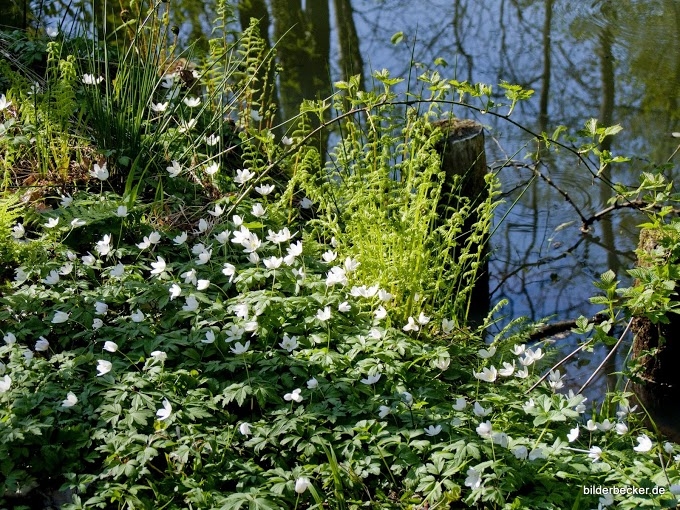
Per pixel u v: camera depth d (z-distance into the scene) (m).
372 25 9.47
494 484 3.18
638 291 3.77
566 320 5.51
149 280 4.41
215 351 3.87
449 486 3.16
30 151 5.48
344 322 4.14
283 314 4.04
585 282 5.91
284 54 8.89
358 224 4.61
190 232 4.93
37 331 4.01
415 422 3.55
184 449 3.28
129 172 5.22
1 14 8.25
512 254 6.24
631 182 6.86
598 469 3.28
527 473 3.24
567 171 7.07
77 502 3.11
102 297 4.13
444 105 7.58
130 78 5.66
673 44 8.71
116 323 4.17
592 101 7.89
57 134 5.38
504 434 3.26
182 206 5.13
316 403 3.61
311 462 3.41
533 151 7.29
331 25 9.51
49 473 3.32
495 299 5.82
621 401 3.89
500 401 3.76
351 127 5.36
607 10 9.58
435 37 9.16
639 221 6.50
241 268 4.52
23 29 7.39
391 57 8.81
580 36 8.99
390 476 3.37
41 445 3.34
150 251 4.55
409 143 4.92
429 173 4.50
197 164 5.48
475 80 8.28
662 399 4.82
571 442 3.66
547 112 7.82
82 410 3.50
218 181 5.35
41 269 4.30
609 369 5.04
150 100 5.51
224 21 6.20
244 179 4.84
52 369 3.73
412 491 3.24
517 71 8.44
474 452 3.23
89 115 5.42
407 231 4.34
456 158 5.70
